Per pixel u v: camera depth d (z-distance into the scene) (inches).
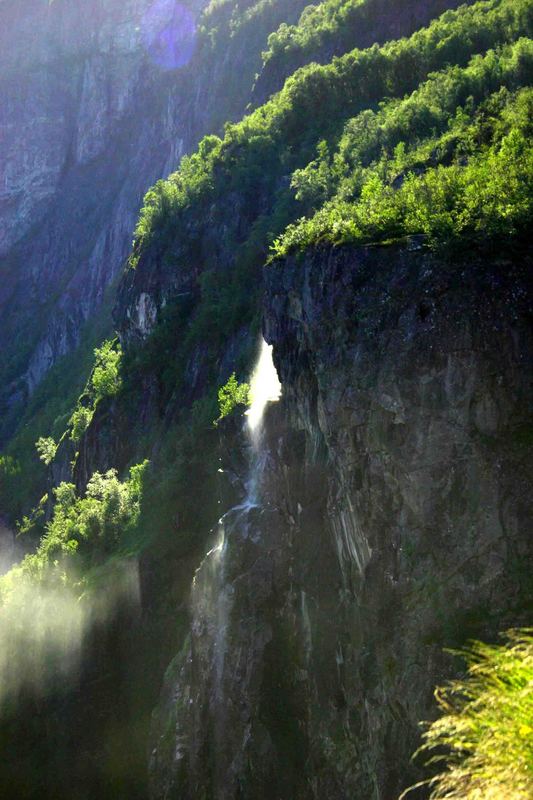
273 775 1413.6
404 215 1289.4
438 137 2481.5
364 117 3221.0
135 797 2028.8
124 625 2261.3
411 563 1129.4
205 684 1551.4
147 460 2792.8
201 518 2268.7
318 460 1402.6
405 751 1087.6
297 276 1350.9
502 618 1037.2
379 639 1160.2
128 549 2383.1
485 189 1219.2
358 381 1181.1
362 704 1212.5
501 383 1080.8
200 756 1544.0
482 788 454.6
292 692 1434.5
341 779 1246.9
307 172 3009.4
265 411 1673.2
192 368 3011.8
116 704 2187.5
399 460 1133.1
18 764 2236.7
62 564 2576.3
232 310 2974.9
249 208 3494.1
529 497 1056.8
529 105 1808.6
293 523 1477.6
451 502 1101.1
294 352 1422.2
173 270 3518.7
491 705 472.4
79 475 3484.3
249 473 1699.1
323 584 1376.7
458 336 1098.1
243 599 1503.4
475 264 1117.1
